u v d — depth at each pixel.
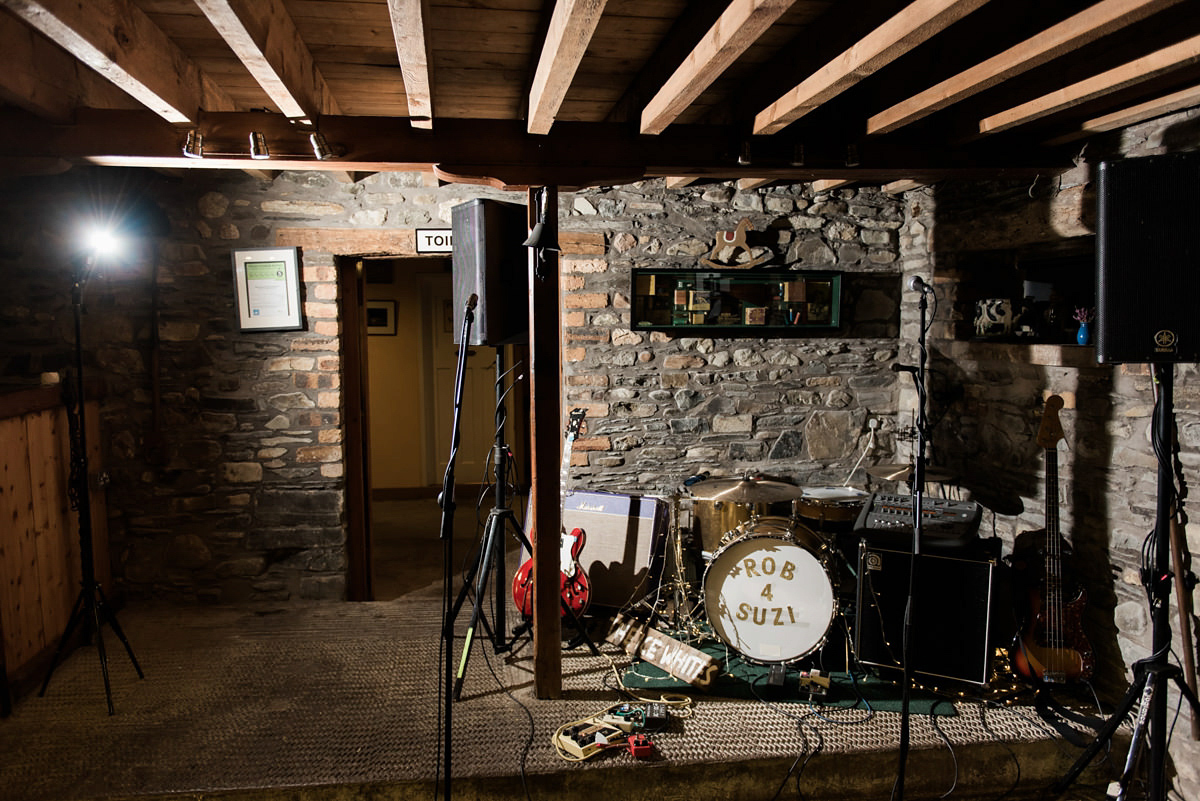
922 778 2.74
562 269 4.03
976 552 3.10
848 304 4.27
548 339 2.88
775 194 4.13
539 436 2.92
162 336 3.82
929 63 2.46
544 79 2.18
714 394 4.20
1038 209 3.24
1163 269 2.21
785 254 4.16
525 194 3.93
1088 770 2.78
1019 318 3.54
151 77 2.25
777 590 3.14
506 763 2.62
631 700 3.03
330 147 2.70
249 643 3.53
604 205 4.02
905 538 3.16
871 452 4.34
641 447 4.18
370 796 2.53
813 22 2.29
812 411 4.29
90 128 2.61
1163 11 2.00
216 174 3.78
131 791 2.45
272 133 2.67
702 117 3.39
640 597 3.73
